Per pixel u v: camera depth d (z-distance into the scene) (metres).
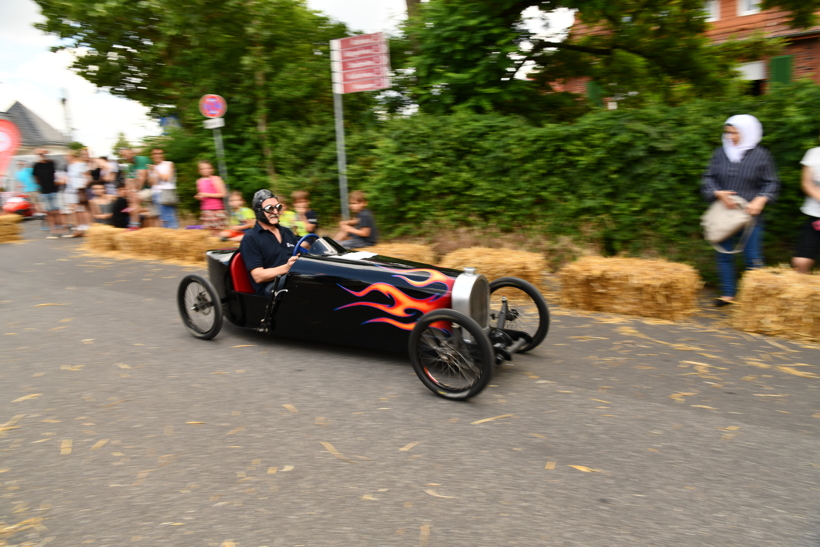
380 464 2.92
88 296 6.64
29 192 16.09
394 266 4.34
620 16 9.91
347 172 8.98
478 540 2.32
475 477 2.79
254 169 10.51
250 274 4.69
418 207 8.15
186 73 11.56
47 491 2.71
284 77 10.63
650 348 4.60
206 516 2.50
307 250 4.75
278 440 3.19
